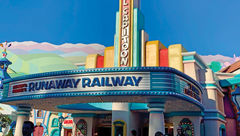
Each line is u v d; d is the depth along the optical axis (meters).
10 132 23.09
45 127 34.19
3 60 41.91
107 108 24.91
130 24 26.66
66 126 31.97
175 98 15.05
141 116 26.08
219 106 27.77
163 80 14.58
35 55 91.62
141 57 26.41
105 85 14.99
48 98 16.86
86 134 27.19
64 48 93.12
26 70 88.62
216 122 24.91
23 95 18.14
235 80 30.53
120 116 23.00
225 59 85.00
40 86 17.20
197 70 26.61
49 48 92.62
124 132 22.52
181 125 23.19
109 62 28.56
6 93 19.91
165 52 26.64
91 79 15.40
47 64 89.75
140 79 14.66
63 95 15.73
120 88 14.73
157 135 8.05
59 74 16.42
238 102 29.94
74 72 15.86
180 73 15.36
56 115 34.16
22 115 21.09
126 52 25.72
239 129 29.72
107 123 27.58
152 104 15.85
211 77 26.31
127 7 27.31
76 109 24.94
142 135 25.78
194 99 17.31
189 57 25.52
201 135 24.67
